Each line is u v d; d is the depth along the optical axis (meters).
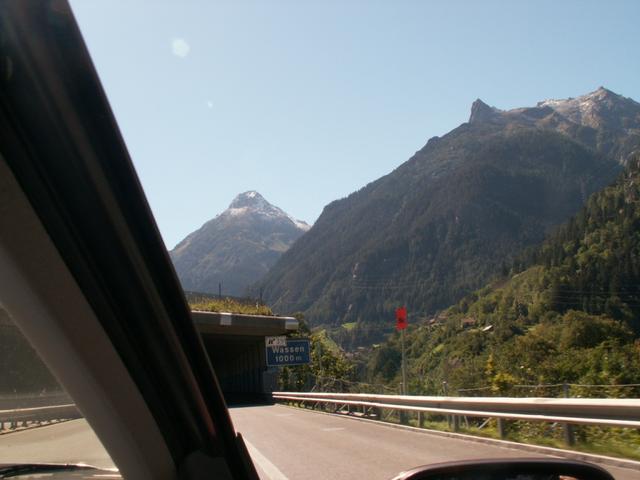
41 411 2.89
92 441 3.28
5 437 2.96
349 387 31.12
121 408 2.98
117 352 2.87
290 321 41.22
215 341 43.47
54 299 2.63
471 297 148.12
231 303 43.25
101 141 2.53
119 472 3.17
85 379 2.84
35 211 2.47
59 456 3.14
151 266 2.84
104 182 2.58
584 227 123.56
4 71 2.26
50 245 2.55
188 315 3.00
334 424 18.50
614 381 20.58
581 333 45.22
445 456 10.67
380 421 19.11
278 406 32.19
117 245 2.71
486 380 25.92
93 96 2.44
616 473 8.36
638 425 9.16
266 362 39.59
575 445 10.70
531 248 146.50
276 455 11.37
